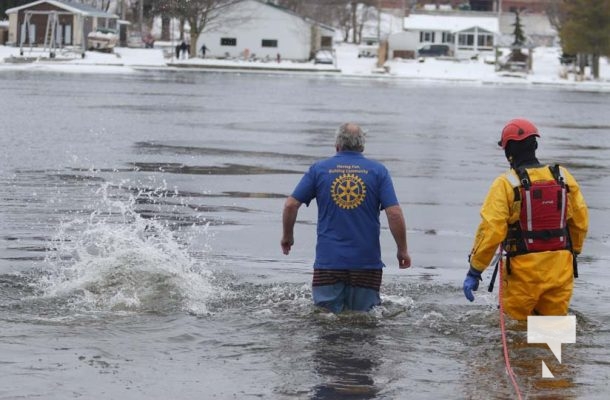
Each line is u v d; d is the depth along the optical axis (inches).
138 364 653.3
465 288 739.4
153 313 776.3
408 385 622.5
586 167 1985.7
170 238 956.6
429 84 7121.1
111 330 727.1
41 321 745.0
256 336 725.3
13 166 1716.3
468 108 4146.2
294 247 1069.8
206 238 1104.8
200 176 1659.7
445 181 1675.7
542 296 740.0
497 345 713.6
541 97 5551.2
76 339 701.9
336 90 5418.3
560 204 736.3
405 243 790.5
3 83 4783.5
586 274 967.6
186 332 727.7
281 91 5049.2
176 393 601.0
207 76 6845.5
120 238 898.7
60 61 7613.2
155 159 1895.9
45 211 1256.2
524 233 735.7
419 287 890.1
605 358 687.7
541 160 2101.4
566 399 599.5
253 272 936.3
